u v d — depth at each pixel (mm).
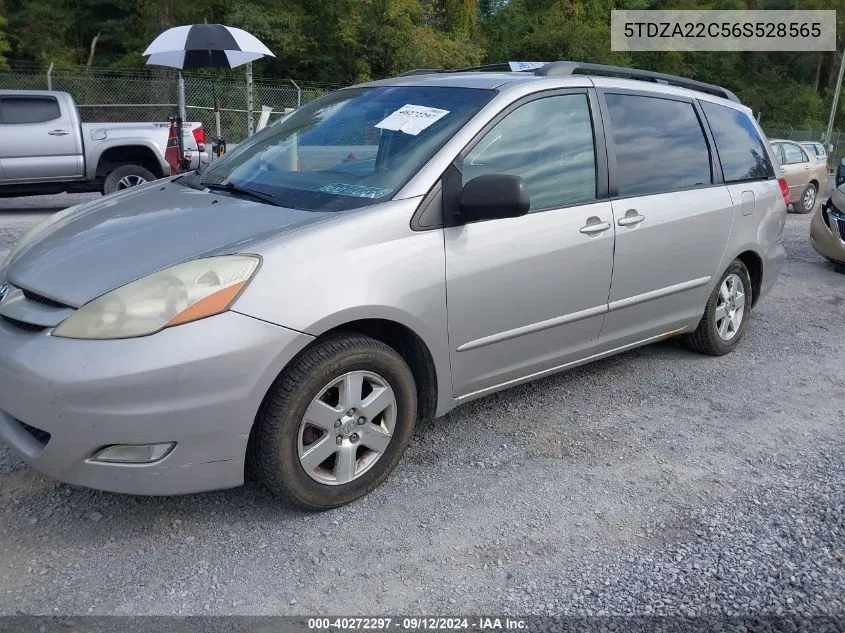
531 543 2854
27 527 2828
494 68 4309
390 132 3467
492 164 3361
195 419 2559
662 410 4152
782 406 4301
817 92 50469
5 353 2625
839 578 2689
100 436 2502
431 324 3115
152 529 2854
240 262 2656
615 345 4160
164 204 3354
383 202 3037
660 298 4281
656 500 3195
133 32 29469
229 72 24219
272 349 2637
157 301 2547
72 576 2570
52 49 27812
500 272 3320
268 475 2811
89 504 2992
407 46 30656
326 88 26031
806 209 15430
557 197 3625
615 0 44188
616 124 3992
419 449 3568
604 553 2807
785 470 3506
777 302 6879
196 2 27844
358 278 2850
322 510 2992
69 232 3160
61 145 10523
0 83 17938
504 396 4230
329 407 2885
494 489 3234
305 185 3332
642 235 3996
